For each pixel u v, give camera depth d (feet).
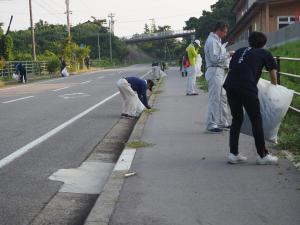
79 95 49.29
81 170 17.87
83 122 29.76
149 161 17.53
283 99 16.84
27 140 23.52
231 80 16.31
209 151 18.93
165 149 19.56
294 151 17.98
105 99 44.39
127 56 291.17
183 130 23.97
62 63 108.58
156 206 12.59
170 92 47.26
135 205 12.71
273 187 13.84
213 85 22.53
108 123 29.37
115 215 12.01
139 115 31.42
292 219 11.39
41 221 12.51
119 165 17.03
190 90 42.75
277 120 17.06
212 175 15.35
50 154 20.49
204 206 12.46
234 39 133.49
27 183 16.01
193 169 16.20
